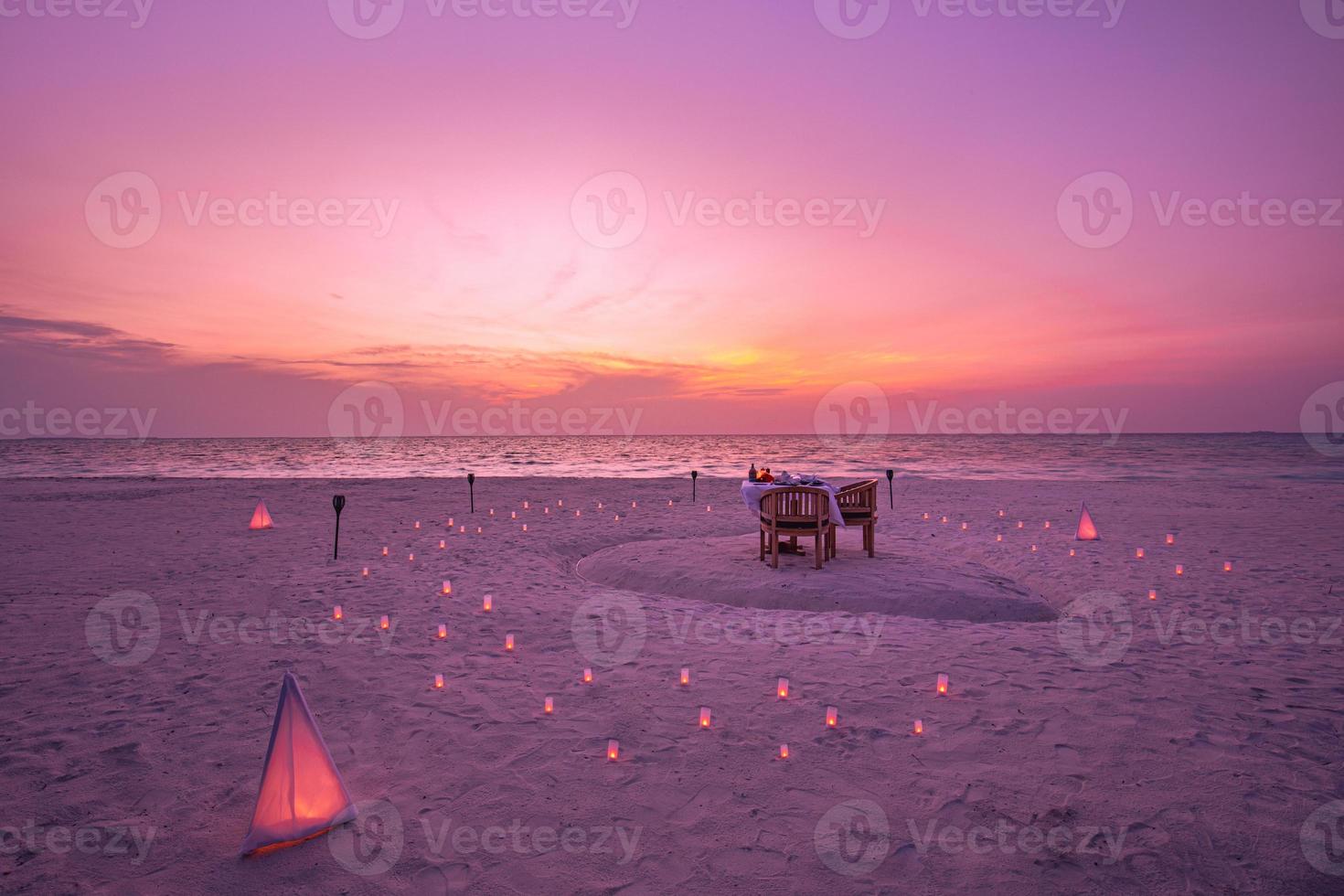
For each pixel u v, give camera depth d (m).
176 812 3.31
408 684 5.11
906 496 19.91
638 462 53.19
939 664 5.53
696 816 3.29
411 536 12.62
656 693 4.92
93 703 4.70
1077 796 3.44
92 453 67.38
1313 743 4.01
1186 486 22.36
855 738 4.14
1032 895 2.69
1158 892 2.71
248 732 4.23
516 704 4.71
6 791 3.50
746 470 42.81
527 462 53.47
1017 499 18.78
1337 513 15.23
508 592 8.20
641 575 8.95
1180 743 4.02
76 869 2.84
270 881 2.77
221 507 17.06
